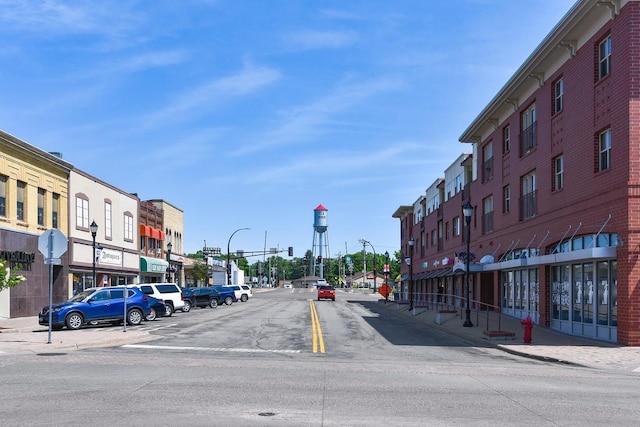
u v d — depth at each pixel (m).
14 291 30.83
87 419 7.85
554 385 11.46
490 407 9.09
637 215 18.52
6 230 30.28
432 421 8.03
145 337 21.02
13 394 9.59
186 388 10.28
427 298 59.31
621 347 18.27
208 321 29.89
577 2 20.61
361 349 18.36
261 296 79.50
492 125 34.97
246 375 12.00
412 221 69.69
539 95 27.11
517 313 30.12
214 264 77.50
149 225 54.44
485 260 33.81
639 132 18.69
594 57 21.39
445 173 51.66
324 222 138.38
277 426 7.57
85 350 16.78
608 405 9.38
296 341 20.44
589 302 21.56
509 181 31.69
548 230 25.61
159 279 56.62
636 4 18.91
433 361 15.52
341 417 8.16
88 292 26.03
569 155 23.48
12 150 30.94
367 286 148.12
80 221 39.22
